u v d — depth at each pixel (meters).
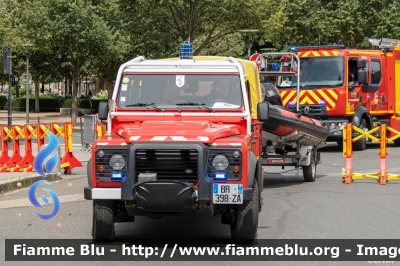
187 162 8.43
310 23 46.88
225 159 8.44
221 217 10.66
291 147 15.73
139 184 8.25
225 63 10.04
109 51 40.50
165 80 10.02
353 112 24.30
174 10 38.56
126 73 10.06
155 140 8.47
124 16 39.66
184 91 9.95
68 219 11.05
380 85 25.64
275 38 47.94
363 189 14.86
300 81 24.33
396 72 26.64
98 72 59.00
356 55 24.47
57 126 17.88
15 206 12.48
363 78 23.73
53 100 66.06
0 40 41.91
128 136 8.63
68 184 15.26
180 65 10.07
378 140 15.89
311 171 16.14
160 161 8.42
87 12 39.31
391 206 12.45
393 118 26.59
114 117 9.84
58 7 39.50
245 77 10.62
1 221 10.89
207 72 10.00
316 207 12.35
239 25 38.28
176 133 8.70
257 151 11.82
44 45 41.09
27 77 41.94
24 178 15.40
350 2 45.75
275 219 11.09
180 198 8.23
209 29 41.19
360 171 18.45
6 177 15.57
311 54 24.38
